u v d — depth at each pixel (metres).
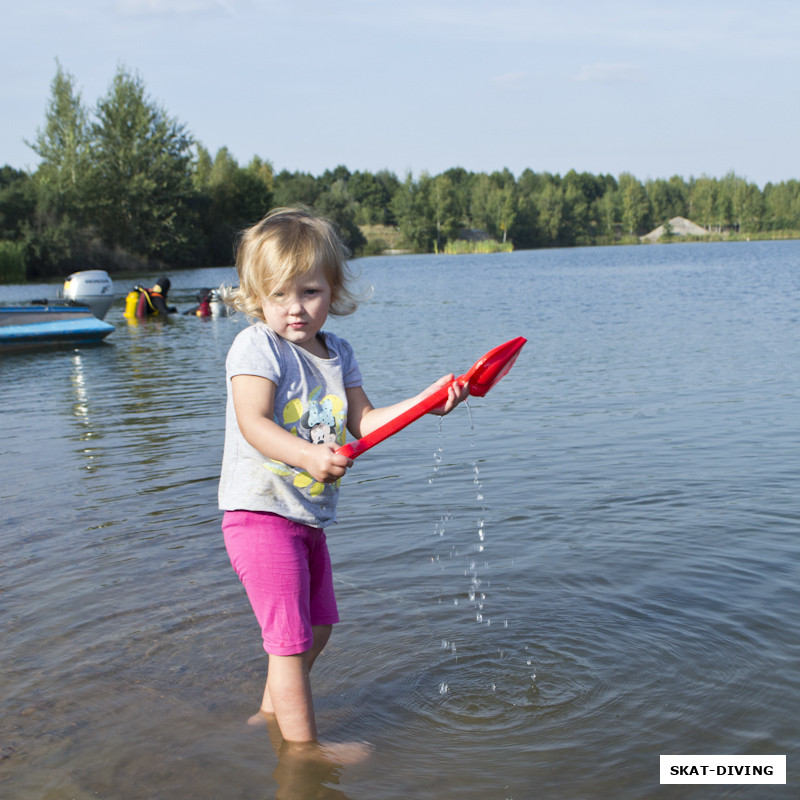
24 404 8.04
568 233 113.12
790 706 2.44
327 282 2.45
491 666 2.77
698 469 4.88
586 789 2.13
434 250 96.38
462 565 3.57
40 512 4.41
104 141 49.09
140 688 2.66
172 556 3.72
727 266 37.25
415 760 2.29
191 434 6.31
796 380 7.70
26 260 41.66
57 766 2.27
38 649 2.90
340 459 2.21
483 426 6.21
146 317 18.23
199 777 2.22
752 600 3.14
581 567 3.51
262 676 2.73
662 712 2.46
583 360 9.54
